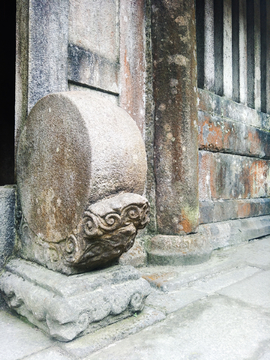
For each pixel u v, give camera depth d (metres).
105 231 1.53
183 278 2.33
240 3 4.21
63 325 1.47
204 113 3.36
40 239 1.86
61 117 1.71
